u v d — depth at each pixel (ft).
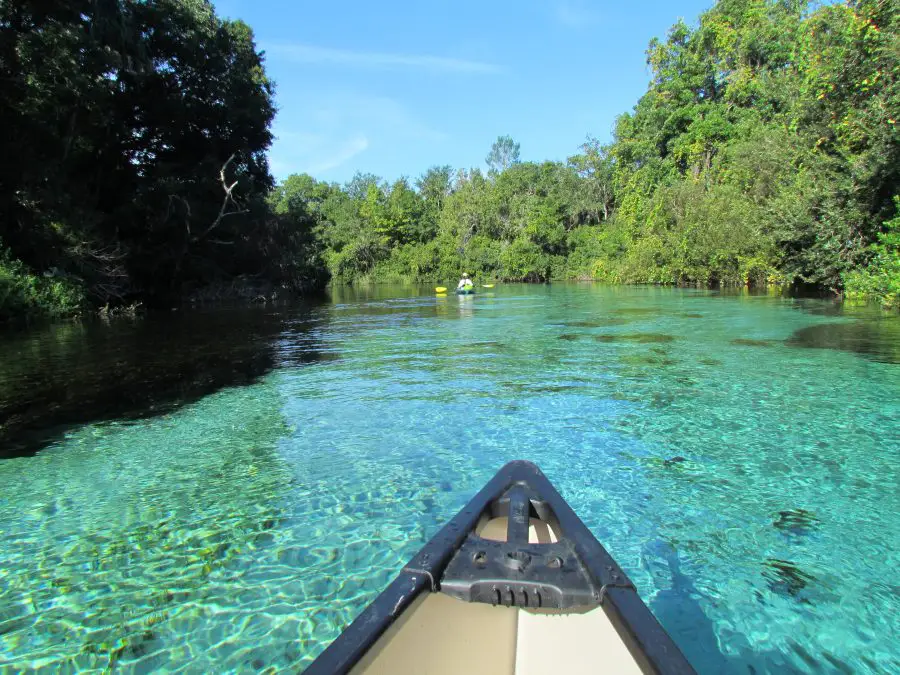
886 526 9.77
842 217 47.06
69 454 14.32
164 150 74.54
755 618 7.50
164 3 66.85
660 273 94.68
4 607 8.21
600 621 4.21
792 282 60.44
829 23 44.01
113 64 56.75
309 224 98.48
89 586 8.66
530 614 5.09
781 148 60.29
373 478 12.32
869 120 41.11
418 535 9.86
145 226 64.80
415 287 125.49
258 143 85.30
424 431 15.40
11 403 19.39
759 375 20.83
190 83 73.20
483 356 27.07
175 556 9.42
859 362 22.53
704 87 114.62
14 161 48.91
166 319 51.34
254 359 27.61
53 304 49.49
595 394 18.84
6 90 49.21
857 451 13.14
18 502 11.59
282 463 13.35
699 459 12.89
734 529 9.77
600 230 143.13
